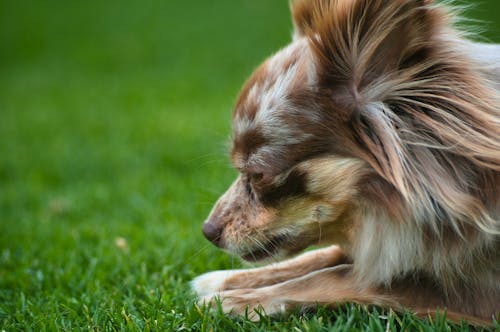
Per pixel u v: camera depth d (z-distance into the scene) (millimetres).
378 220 3471
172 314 3826
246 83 3887
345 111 3449
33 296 4734
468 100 3307
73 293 4707
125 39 22234
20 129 12672
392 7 3273
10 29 24219
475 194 3287
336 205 3510
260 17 23047
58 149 10797
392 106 3418
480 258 3396
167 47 20797
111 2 26953
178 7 25453
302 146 3516
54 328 3773
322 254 4273
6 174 9688
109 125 12250
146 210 7070
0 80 18766
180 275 4922
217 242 3904
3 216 7578
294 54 3770
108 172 9156
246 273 4227
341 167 3449
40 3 27328
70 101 15352
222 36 21359
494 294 3473
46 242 6109
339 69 3471
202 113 12344
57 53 21453
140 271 5027
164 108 13438
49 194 8414
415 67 3342
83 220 7098
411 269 3541
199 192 7352
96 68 19312
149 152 9758
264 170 3627
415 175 3291
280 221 3676
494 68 3527
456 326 3375
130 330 3613
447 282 3508
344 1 3453
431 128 3297
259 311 3596
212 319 3662
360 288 3701
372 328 3254
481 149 3213
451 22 3490
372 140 3373
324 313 3568
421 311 3492
